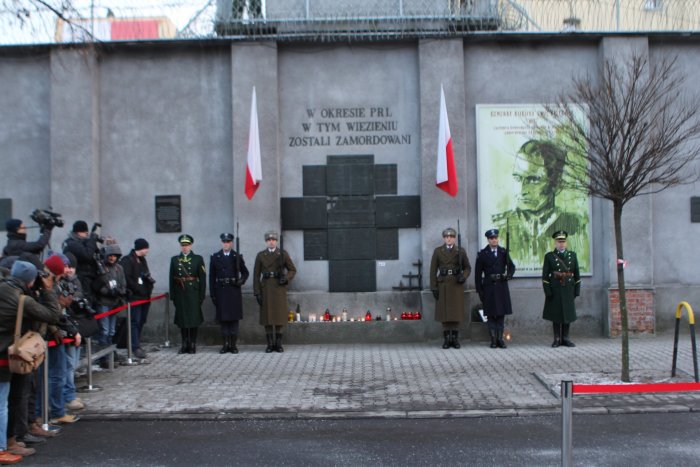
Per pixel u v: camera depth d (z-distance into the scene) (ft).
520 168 45.65
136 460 23.39
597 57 46.21
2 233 45.68
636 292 44.96
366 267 45.60
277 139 45.27
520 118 45.70
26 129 45.96
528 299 45.68
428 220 44.88
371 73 46.01
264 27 45.32
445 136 42.65
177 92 45.98
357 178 45.75
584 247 45.78
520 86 46.06
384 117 45.98
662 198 46.32
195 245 45.78
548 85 46.09
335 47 46.01
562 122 40.19
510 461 22.89
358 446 24.71
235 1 45.34
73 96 44.96
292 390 32.60
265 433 26.48
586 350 40.98
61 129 44.88
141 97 46.03
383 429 26.86
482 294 42.52
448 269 42.27
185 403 30.45
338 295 45.37
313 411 29.12
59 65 44.91
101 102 46.06
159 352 42.42
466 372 35.73
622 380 32.37
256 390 32.68
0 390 23.12
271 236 42.50
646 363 36.86
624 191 32.07
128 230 45.98
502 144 45.68
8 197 45.80
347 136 45.98
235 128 44.98
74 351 29.53
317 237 45.75
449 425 27.32
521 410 28.96
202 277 42.16
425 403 30.14
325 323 44.55
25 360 22.72
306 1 45.16
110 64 46.03
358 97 45.98
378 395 31.55
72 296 29.27
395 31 45.14
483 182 45.57
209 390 32.71
